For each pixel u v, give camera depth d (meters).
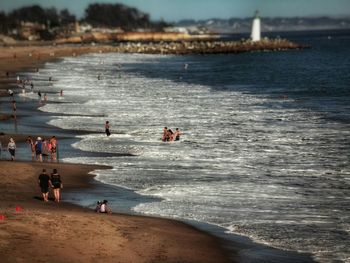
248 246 62.09
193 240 63.19
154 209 76.38
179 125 149.88
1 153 115.69
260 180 92.44
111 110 180.50
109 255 55.22
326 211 75.06
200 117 162.88
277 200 80.56
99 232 61.19
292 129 140.50
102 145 124.50
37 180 90.81
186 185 89.50
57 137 134.38
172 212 74.94
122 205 78.50
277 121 153.38
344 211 74.94
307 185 88.81
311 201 79.81
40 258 52.19
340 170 98.69
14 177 91.25
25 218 62.88
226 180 92.62
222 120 156.88
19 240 55.66
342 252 60.50
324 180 91.94
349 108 175.12
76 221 64.00
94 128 147.50
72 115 171.38
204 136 133.62
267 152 114.75
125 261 54.28
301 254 59.94
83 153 116.12
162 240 61.81
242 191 85.50
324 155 110.88
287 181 91.56
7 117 166.00
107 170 100.12
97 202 79.12
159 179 93.69
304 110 173.25
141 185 89.81
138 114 171.00
